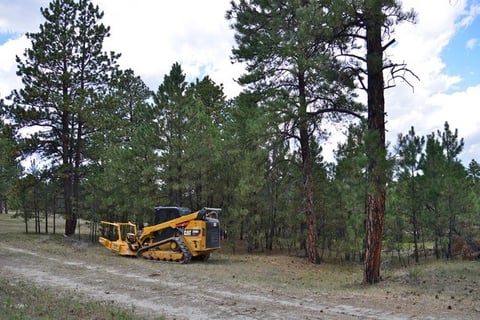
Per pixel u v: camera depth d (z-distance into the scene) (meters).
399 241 19.05
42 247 20.81
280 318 7.94
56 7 27.84
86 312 8.08
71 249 20.69
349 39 13.05
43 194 30.11
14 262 15.29
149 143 22.78
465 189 18.33
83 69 28.70
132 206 24.06
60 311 8.02
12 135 26.88
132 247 18.34
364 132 12.12
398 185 18.25
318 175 21.78
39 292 9.82
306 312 8.37
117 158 23.91
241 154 20.42
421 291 10.77
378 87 12.64
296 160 21.39
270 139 17.02
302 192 21.78
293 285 12.05
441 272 14.07
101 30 28.72
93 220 26.52
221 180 23.19
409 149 18.47
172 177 22.66
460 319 7.68
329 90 17.12
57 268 14.09
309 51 13.10
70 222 28.66
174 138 22.36
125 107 33.97
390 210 18.59
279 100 15.88
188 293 10.25
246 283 11.80
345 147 20.12
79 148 28.42
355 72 12.78
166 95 22.52
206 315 8.19
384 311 8.38
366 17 11.72
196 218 17.66
